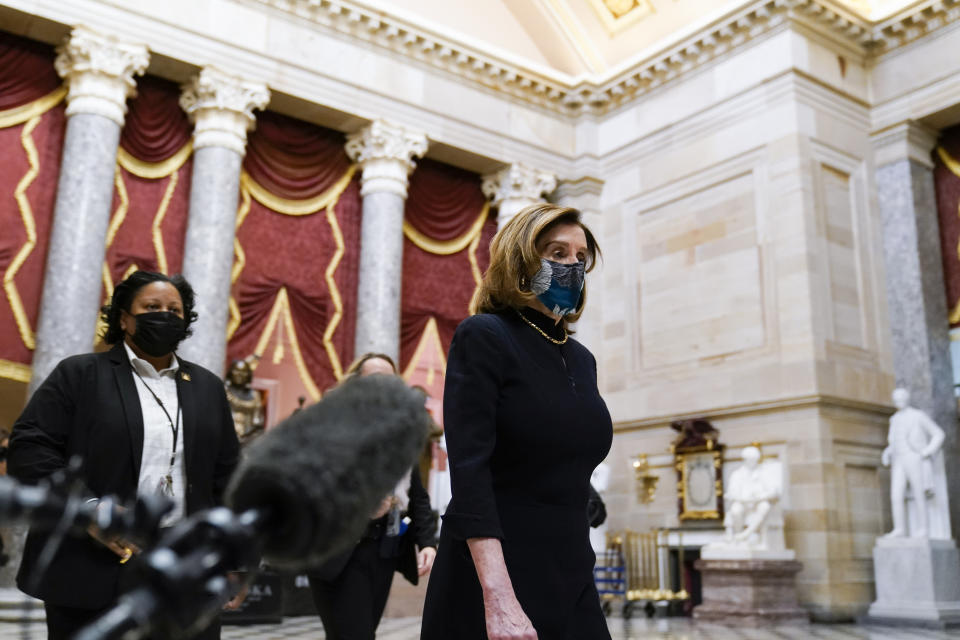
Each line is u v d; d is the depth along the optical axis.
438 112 14.35
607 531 14.35
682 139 14.59
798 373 12.40
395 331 13.49
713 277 13.83
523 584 1.85
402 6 14.62
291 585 10.65
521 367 1.98
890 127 13.95
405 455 0.69
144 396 2.87
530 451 1.94
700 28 14.11
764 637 9.12
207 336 11.69
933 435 11.69
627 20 15.61
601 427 2.05
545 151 15.52
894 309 13.55
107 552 2.54
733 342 13.35
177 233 12.41
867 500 12.41
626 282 15.09
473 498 1.81
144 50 11.83
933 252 13.73
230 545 0.59
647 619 11.72
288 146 13.59
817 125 13.35
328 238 13.78
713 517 12.71
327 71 13.34
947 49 13.40
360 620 3.89
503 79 15.05
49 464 2.60
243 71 12.59
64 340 10.78
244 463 0.64
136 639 0.58
